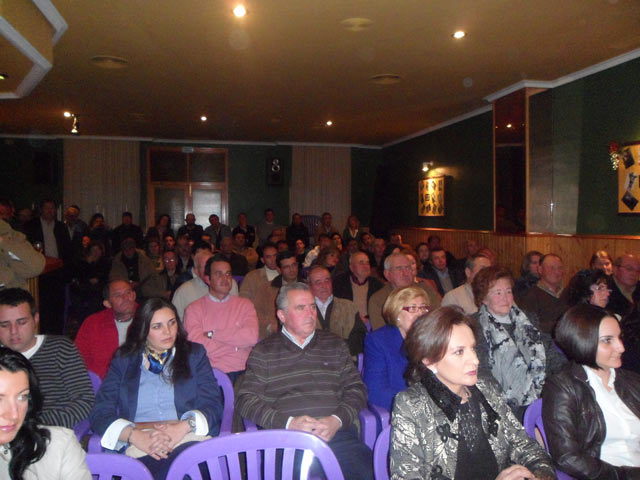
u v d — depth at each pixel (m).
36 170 10.62
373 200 11.46
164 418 2.45
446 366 1.74
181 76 6.12
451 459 1.73
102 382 2.43
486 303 2.80
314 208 11.65
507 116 6.73
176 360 2.47
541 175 6.42
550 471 1.74
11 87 5.11
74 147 10.83
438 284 5.78
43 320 4.55
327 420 2.39
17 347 2.26
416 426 1.76
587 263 5.81
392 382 2.67
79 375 2.39
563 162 6.24
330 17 4.34
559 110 6.29
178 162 11.35
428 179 9.43
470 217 8.17
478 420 1.78
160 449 2.18
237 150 11.50
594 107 5.76
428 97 7.16
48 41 4.23
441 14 4.27
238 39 4.86
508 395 2.67
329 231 10.78
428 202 9.45
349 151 11.73
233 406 2.72
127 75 6.07
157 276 5.98
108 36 4.79
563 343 2.13
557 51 5.22
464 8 4.15
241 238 8.53
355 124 9.16
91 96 7.15
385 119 8.69
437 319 1.77
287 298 2.61
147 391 2.45
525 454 1.81
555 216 6.35
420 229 9.70
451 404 1.76
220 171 11.48
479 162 7.91
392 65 5.68
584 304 2.16
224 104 7.63
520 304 3.92
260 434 1.76
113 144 10.96
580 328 2.07
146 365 2.46
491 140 7.60
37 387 1.48
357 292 4.48
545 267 3.91
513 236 6.76
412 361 1.83
